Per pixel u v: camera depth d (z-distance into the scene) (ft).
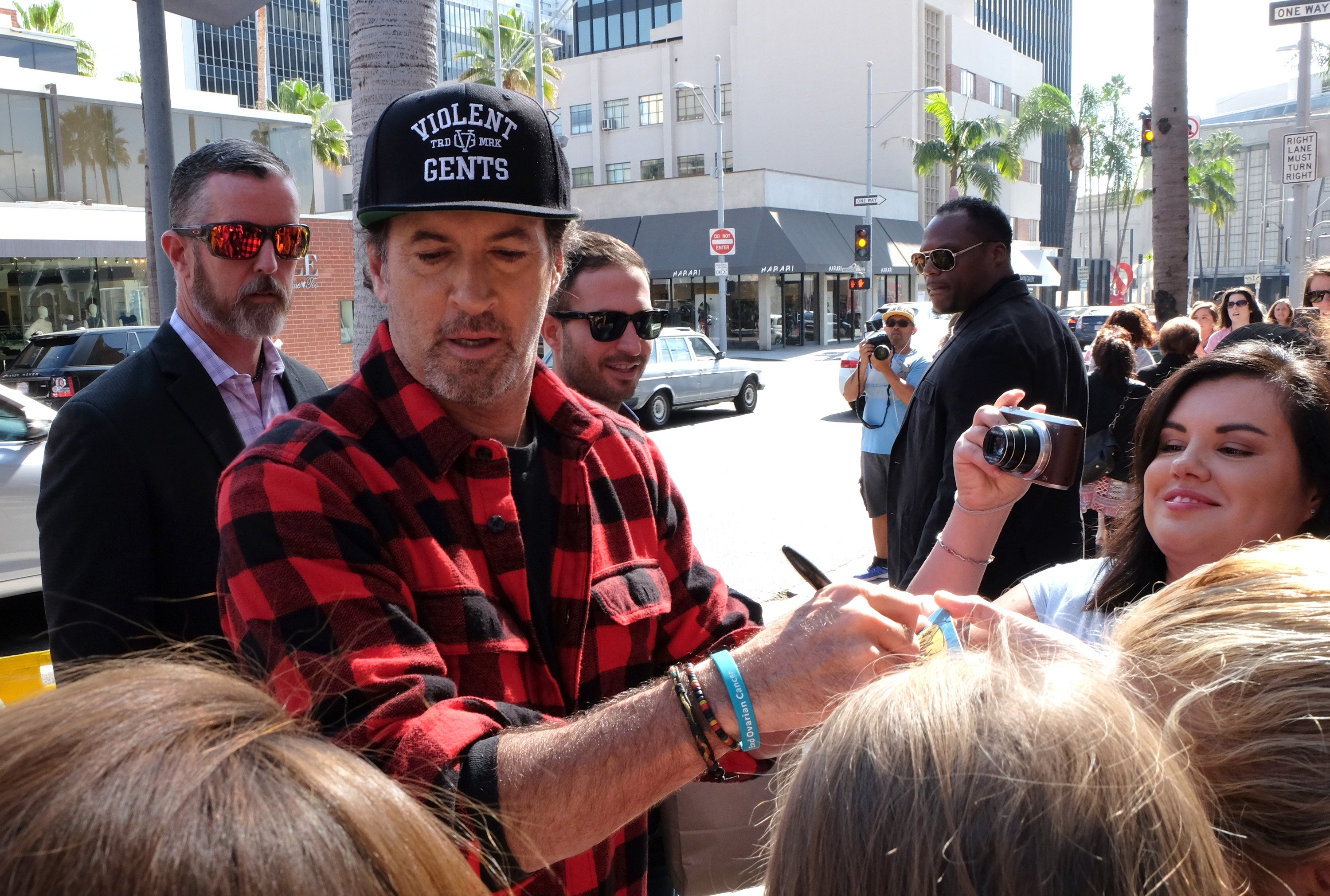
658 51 151.23
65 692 1.92
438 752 3.06
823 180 119.14
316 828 1.80
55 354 38.32
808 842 2.24
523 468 4.42
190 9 16.55
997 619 3.78
